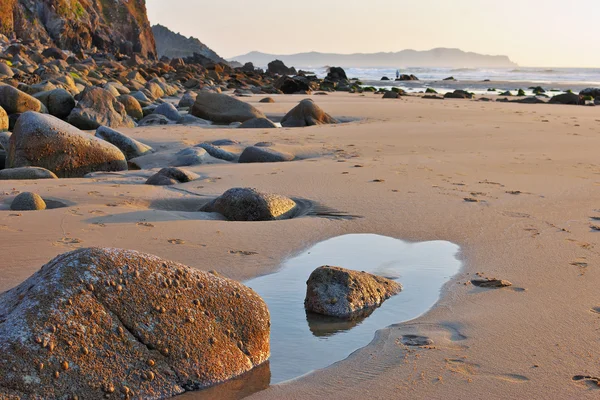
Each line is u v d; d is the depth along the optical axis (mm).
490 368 3160
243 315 3285
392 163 9594
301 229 5945
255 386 3045
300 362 3336
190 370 2990
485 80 65438
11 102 14492
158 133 14195
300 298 4301
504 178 8352
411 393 2930
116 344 2844
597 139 12562
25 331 2693
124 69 47188
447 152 10883
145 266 3088
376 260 5094
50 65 33688
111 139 11156
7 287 4180
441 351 3381
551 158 10102
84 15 76625
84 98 15477
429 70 128500
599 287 4320
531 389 2934
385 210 6629
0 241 5230
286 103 24828
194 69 51812
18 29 65625
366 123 16328
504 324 3727
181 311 3068
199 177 8469
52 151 9594
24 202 6465
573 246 5297
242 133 14148
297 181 8141
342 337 3680
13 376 2584
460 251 5301
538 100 27266
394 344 3500
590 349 3354
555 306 3996
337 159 10180
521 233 5742
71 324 2777
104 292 2920
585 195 7277
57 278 2889
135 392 2799
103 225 5859
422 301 4227
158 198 7207
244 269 4832
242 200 6477
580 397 2852
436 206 6777
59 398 2623
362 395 2930
